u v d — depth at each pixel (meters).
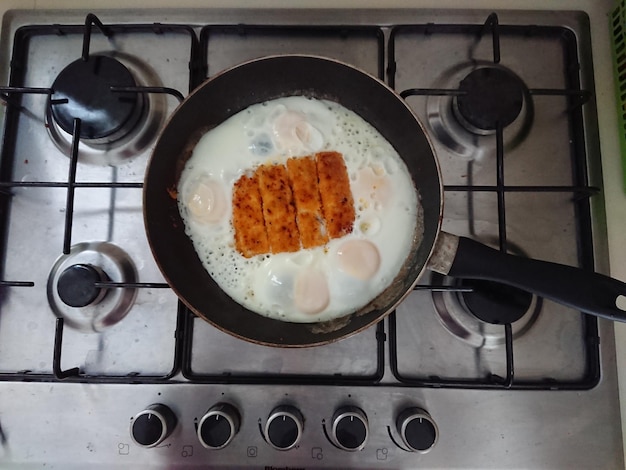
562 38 0.55
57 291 0.48
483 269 0.42
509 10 0.56
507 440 0.49
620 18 0.54
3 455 0.48
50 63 0.55
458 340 0.50
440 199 0.42
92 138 0.50
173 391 0.49
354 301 0.49
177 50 0.54
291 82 0.49
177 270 0.46
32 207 0.51
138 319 0.50
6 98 0.51
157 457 0.49
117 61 0.51
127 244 0.51
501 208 0.48
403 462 0.49
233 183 0.50
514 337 0.50
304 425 0.49
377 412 0.49
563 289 0.41
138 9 0.55
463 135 0.52
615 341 0.50
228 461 0.49
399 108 0.46
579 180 0.52
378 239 0.50
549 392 0.49
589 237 0.50
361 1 0.56
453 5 0.56
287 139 0.50
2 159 0.52
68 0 0.56
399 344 0.49
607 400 0.49
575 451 0.49
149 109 0.53
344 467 0.49
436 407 0.49
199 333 0.50
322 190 0.50
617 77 0.55
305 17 0.55
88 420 0.49
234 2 0.56
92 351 0.49
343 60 0.54
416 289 0.47
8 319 0.50
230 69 0.46
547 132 0.53
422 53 0.54
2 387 0.49
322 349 0.50
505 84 0.50
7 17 0.56
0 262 0.51
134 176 0.52
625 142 0.53
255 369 0.49
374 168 0.51
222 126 0.51
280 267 0.49
